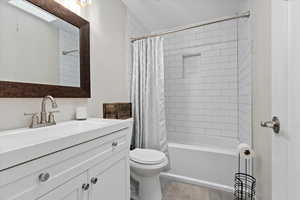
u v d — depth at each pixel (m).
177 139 2.64
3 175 0.49
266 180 1.18
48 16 1.16
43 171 0.61
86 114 1.37
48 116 1.12
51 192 0.64
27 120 1.02
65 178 0.70
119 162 1.11
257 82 1.38
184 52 2.56
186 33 2.54
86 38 1.46
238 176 1.59
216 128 2.39
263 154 1.24
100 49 1.67
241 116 2.03
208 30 2.40
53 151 0.64
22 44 1.00
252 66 1.53
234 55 2.26
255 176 1.46
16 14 0.98
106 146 0.98
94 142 0.87
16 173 0.52
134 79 2.04
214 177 1.92
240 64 2.07
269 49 1.11
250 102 1.59
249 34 1.62
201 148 2.09
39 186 0.59
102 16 1.69
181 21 2.35
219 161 1.91
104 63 1.73
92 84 1.57
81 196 0.79
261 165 1.29
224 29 2.31
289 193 0.61
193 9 2.03
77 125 1.20
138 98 2.02
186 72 2.61
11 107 0.94
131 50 2.11
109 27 1.80
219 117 2.37
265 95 1.18
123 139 1.17
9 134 0.83
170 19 2.29
